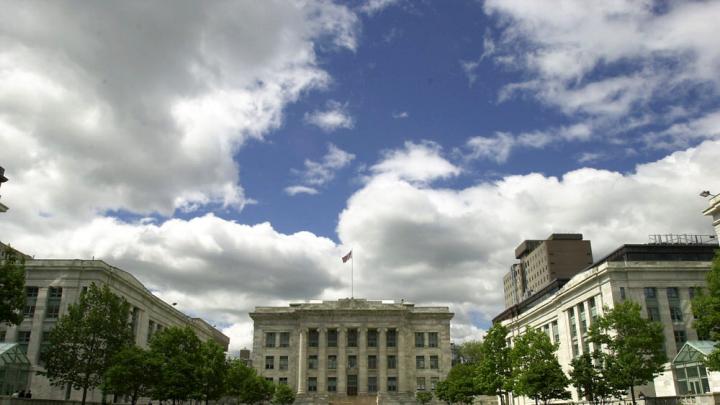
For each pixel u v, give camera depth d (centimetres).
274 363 13112
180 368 6538
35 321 7394
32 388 7031
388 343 13175
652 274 8000
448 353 13112
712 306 4103
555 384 6488
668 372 6775
